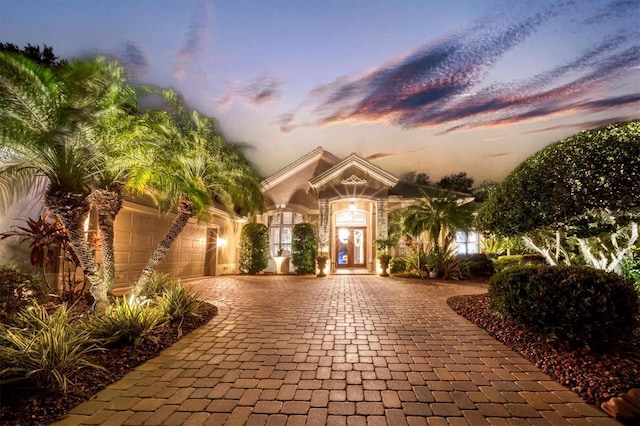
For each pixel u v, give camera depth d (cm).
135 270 1030
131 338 479
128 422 293
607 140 498
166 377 392
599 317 441
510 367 429
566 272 503
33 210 757
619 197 468
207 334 574
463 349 500
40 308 487
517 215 592
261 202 1060
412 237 1560
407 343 528
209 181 855
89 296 723
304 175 1869
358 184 1656
